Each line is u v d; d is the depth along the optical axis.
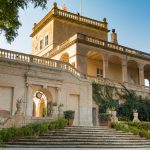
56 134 16.22
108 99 27.39
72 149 13.50
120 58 31.33
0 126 15.90
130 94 29.61
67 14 33.88
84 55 27.92
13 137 14.84
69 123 19.75
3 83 20.09
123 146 16.20
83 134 17.08
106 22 37.09
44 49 34.50
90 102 25.06
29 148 13.30
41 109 27.09
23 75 21.30
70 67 24.72
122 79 31.52
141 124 21.86
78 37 28.09
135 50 33.03
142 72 33.03
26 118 17.45
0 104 19.88
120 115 27.62
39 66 22.16
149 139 19.45
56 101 22.80
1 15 13.07
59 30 32.84
